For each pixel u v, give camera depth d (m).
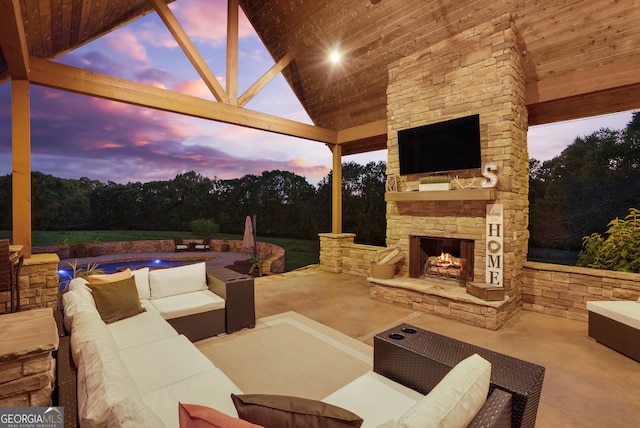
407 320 4.19
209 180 19.12
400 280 4.96
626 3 3.58
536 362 3.06
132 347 2.43
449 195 4.38
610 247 4.46
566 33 4.00
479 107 4.34
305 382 2.71
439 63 4.75
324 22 5.54
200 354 2.32
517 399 1.52
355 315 4.38
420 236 5.05
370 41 5.39
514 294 4.37
